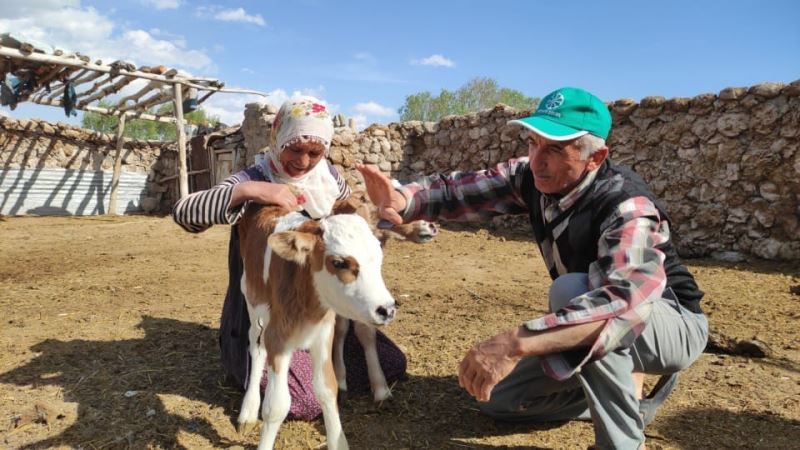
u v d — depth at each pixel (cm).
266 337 279
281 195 314
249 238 316
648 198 256
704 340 270
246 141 1499
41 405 327
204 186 1828
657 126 951
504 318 524
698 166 901
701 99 893
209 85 1477
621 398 243
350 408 343
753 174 843
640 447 255
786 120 812
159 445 299
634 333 227
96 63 1287
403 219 321
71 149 1859
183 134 1445
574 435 312
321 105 345
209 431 315
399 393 362
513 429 319
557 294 257
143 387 365
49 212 1795
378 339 371
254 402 317
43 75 1373
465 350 436
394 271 745
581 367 237
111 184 1898
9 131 1762
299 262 263
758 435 309
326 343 279
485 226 1172
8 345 439
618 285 226
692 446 297
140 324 500
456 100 3231
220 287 654
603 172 267
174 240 1034
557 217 274
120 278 705
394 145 1329
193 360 414
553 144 253
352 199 312
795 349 445
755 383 378
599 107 255
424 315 536
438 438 309
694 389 368
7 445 295
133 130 3052
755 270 774
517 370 307
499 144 1174
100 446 296
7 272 751
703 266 813
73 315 530
